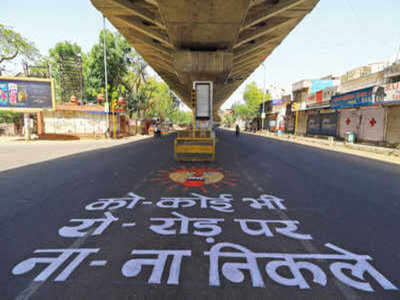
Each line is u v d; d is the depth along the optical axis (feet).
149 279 7.64
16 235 10.81
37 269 8.22
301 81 100.99
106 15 42.70
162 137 97.14
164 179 21.90
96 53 104.01
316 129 86.38
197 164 30.32
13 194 17.25
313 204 15.34
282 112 122.83
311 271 8.19
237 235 10.84
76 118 82.43
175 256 9.02
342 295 7.01
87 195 16.96
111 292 7.02
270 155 39.83
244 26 38.88
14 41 97.66
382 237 10.86
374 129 56.29
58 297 6.82
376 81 55.47
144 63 128.06
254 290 7.15
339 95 64.08
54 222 12.27
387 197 17.06
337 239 10.60
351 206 15.08
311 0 36.11
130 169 26.84
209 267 8.32
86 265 8.44
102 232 11.10
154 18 37.88
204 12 30.76
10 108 70.44
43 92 72.84
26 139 74.84
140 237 10.58
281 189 18.85
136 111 134.10
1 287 7.26
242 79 100.89
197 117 44.57
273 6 35.83
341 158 37.47
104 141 73.67
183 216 13.07
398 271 8.27
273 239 10.50
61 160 33.68
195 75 51.57
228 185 19.90
